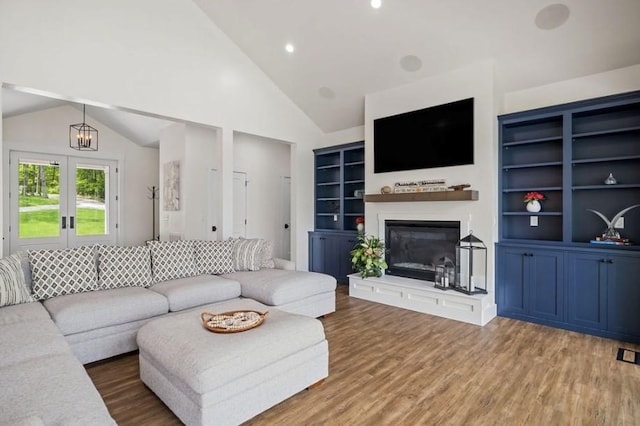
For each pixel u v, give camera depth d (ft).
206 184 19.26
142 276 11.09
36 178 19.08
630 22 9.84
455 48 12.44
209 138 19.42
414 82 14.51
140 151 23.15
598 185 11.19
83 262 10.07
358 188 19.35
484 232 12.57
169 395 6.33
